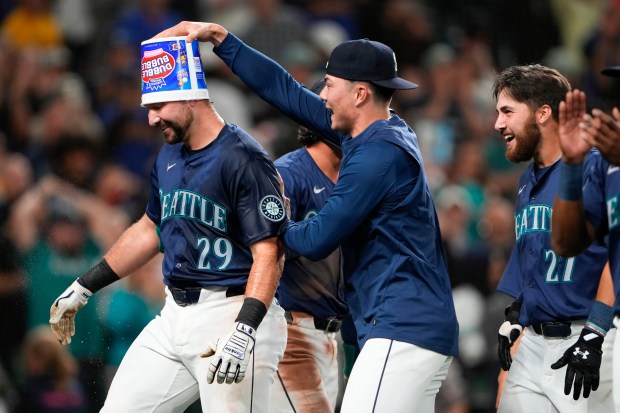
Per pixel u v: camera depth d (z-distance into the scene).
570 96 14.18
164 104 16.23
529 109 17.19
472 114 42.31
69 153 34.47
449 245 34.19
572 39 46.31
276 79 18.27
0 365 29.12
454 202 35.75
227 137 16.31
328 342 19.23
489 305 33.56
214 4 41.25
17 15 40.19
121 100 37.88
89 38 40.69
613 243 14.88
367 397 16.08
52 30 40.56
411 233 16.52
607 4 46.12
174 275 16.50
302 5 42.84
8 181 32.88
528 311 17.47
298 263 18.67
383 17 43.66
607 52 45.31
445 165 39.91
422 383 16.33
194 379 16.94
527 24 45.56
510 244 36.62
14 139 36.12
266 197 16.12
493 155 41.72
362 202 16.16
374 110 16.89
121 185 34.47
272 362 16.52
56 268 30.20
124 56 39.22
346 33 42.75
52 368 28.34
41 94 36.72
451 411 30.50
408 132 16.97
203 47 39.28
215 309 16.30
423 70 42.88
